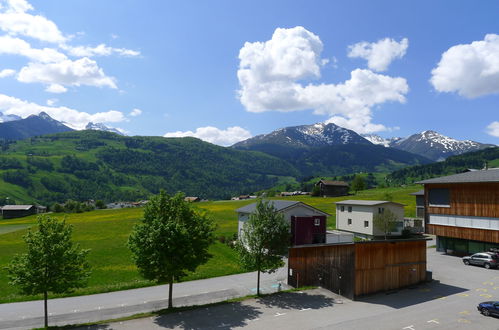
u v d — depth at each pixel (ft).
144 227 81.56
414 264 103.50
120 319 78.13
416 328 69.82
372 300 90.63
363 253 93.86
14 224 355.77
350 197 430.20
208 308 85.25
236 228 219.00
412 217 249.55
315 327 71.82
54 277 73.00
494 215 128.47
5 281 113.70
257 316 79.36
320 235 158.81
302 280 108.99
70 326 74.79
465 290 97.14
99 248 162.71
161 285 110.73
